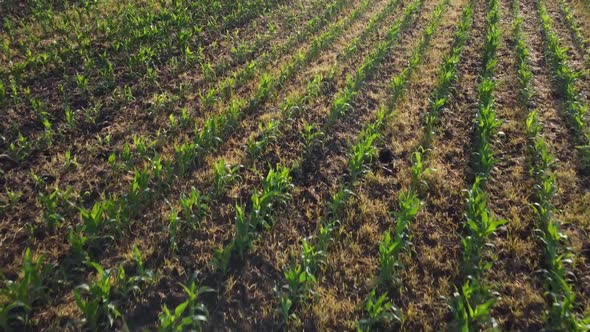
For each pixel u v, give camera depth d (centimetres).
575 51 1082
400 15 1275
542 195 576
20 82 790
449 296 460
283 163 653
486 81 812
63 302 436
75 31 981
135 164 634
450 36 1135
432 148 698
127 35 981
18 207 546
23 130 689
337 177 633
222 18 1145
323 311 438
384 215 568
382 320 434
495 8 1256
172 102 784
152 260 490
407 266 496
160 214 548
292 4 1284
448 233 544
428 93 859
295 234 532
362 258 505
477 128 718
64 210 543
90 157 640
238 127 731
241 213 486
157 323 427
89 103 760
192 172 625
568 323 414
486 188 614
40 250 487
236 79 875
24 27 946
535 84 909
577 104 809
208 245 514
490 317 413
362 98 831
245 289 464
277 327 428
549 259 498
